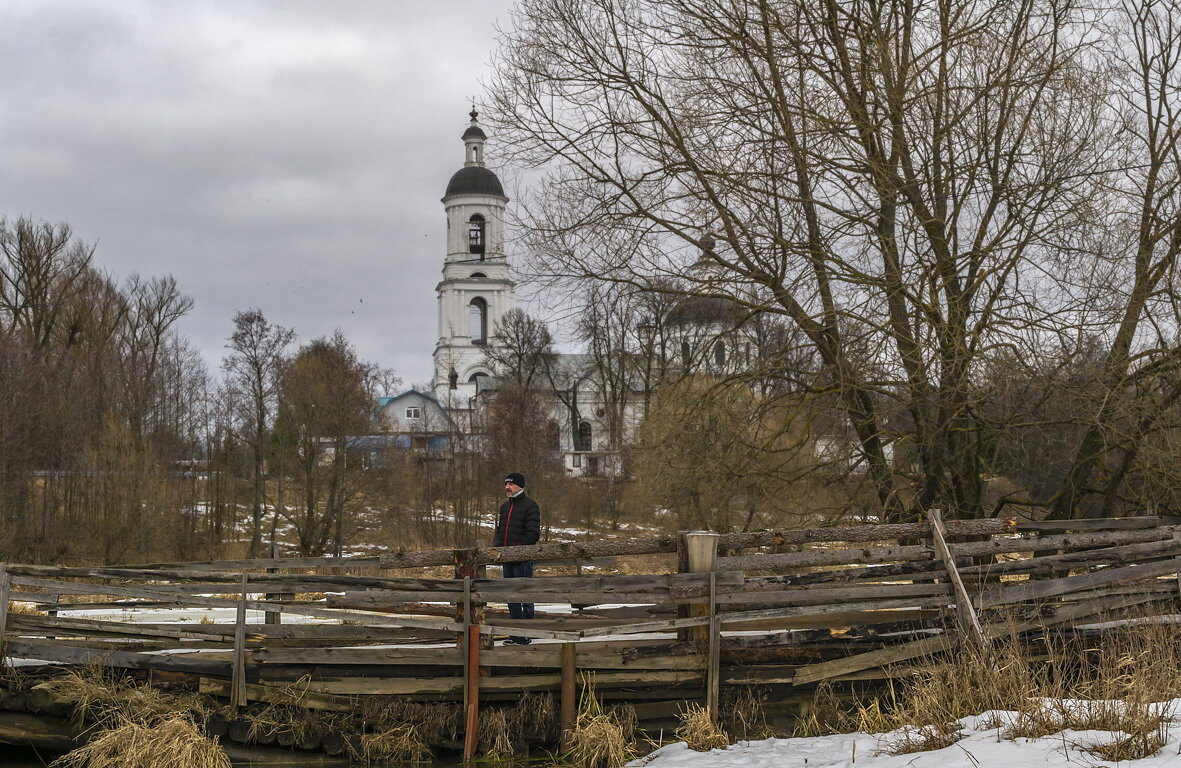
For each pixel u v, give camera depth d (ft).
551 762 26.78
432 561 28.30
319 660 27.48
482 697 27.99
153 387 149.07
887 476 47.42
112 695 26.94
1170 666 26.16
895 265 43.04
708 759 24.98
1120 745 20.04
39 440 118.83
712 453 48.39
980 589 29.66
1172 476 42.04
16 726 26.53
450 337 325.83
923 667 27.55
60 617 29.01
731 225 44.93
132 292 199.72
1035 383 42.32
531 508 34.04
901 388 44.04
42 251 170.81
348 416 124.36
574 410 209.26
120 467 110.22
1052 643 29.43
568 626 31.17
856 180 44.24
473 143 336.49
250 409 145.59
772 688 29.01
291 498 130.52
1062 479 47.70
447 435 169.17
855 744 25.30
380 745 26.94
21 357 126.11
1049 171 41.96
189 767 24.70
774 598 28.55
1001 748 21.79
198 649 29.17
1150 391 42.32
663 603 27.86
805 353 46.60
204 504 139.64
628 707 27.91
